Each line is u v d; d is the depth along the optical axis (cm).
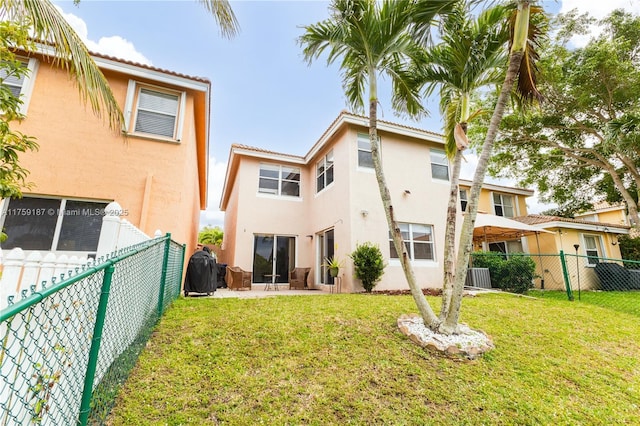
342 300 650
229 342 379
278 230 1180
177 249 636
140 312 343
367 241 914
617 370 380
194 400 260
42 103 642
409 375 329
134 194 689
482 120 1443
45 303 172
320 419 251
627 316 625
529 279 1047
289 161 1239
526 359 387
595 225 1395
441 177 1132
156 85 755
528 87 469
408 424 253
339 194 1001
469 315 554
